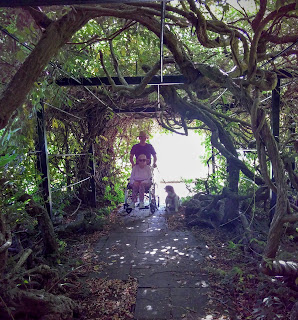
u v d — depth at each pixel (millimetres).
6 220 2422
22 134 3100
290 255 2848
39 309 2117
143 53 4043
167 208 6168
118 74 3246
